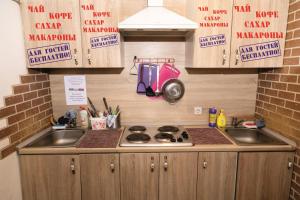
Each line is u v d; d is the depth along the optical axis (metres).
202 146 1.55
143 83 2.03
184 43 1.98
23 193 1.57
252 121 2.07
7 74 1.41
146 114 2.09
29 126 1.67
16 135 1.50
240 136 2.00
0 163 1.32
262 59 1.71
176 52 1.99
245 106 2.11
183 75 2.03
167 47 1.98
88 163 1.55
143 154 1.55
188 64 1.87
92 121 1.93
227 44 1.69
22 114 1.57
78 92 2.04
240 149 1.55
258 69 2.04
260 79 2.01
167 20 1.45
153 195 1.62
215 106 2.10
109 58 1.71
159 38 1.97
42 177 1.55
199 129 1.96
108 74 2.01
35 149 1.50
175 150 1.54
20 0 1.59
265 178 1.60
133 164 1.56
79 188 1.58
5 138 1.38
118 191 1.60
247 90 2.08
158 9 1.54
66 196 1.59
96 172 1.56
